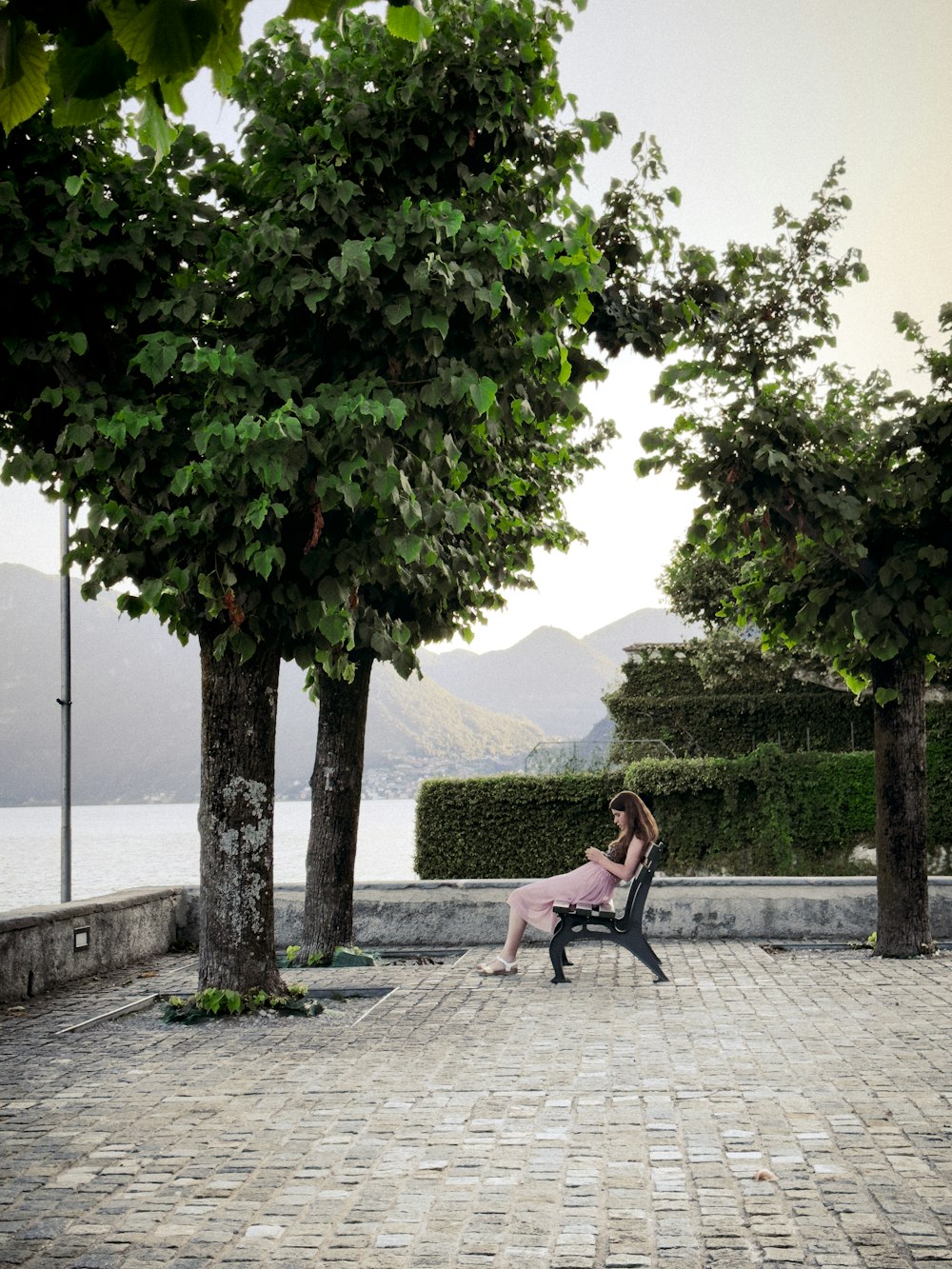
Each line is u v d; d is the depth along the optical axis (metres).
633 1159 5.79
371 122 9.29
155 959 14.16
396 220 8.89
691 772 27.84
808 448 12.99
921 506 12.95
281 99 9.68
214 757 10.27
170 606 9.18
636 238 12.11
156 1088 7.53
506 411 9.86
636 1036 8.91
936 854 29.66
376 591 11.33
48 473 9.12
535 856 28.34
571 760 31.50
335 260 8.66
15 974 11.16
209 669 10.27
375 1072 7.88
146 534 8.90
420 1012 10.20
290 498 8.96
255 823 10.31
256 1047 8.79
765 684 36.41
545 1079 7.56
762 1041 8.63
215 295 9.35
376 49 9.16
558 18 9.50
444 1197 5.29
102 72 1.84
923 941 13.26
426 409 9.27
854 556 12.70
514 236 8.82
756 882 15.85
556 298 9.63
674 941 14.77
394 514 8.88
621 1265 4.45
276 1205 5.21
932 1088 7.11
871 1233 4.73
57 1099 7.29
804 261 13.48
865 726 35.62
